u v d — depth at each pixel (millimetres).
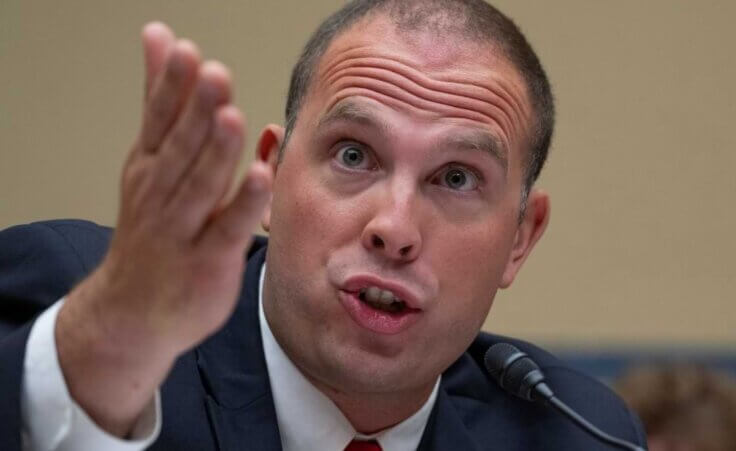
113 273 2012
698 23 6238
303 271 2760
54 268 2967
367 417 2986
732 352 6172
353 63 2797
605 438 3021
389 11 2885
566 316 6188
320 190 2756
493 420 3375
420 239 2719
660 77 6227
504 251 2928
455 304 2814
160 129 1890
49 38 5902
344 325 2742
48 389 2135
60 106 5898
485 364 3227
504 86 2869
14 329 2904
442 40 2834
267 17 5953
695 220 6250
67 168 5898
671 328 6207
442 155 2748
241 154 1873
